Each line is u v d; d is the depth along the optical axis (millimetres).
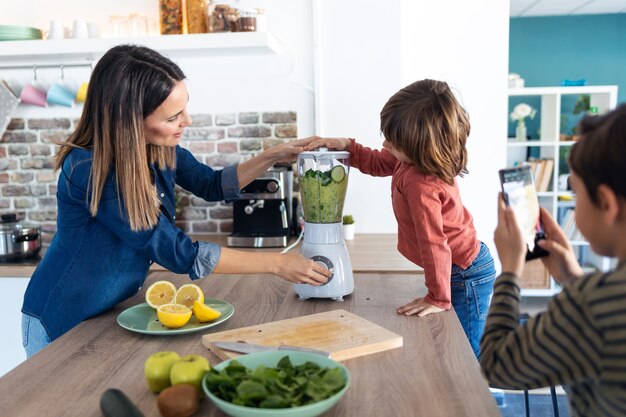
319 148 2025
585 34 6473
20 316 2656
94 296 1577
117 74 1439
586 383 918
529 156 5984
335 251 1646
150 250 1492
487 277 1889
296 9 2893
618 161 831
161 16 2754
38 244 2764
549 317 873
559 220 5414
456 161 1714
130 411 925
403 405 1028
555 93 5109
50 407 1048
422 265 1641
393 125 1683
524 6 5953
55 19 2982
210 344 1298
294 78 2939
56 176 3078
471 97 3406
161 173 1730
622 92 6523
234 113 2986
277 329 1376
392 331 1389
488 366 969
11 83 3016
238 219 2795
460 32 3348
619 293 808
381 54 2857
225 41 2623
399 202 1780
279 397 945
